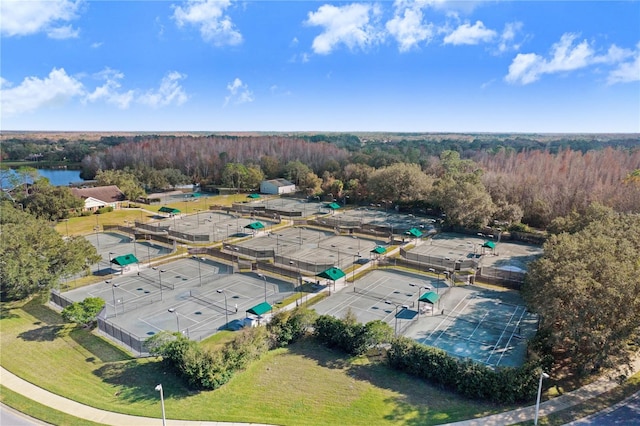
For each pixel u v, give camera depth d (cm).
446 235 7012
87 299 3600
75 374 2889
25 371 2933
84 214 8538
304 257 5691
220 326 3653
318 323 3334
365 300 4247
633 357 2959
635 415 2395
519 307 4056
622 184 7419
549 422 2345
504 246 6353
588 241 3200
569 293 2727
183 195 11356
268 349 3173
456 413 2448
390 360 2956
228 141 18688
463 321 3747
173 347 2855
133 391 2684
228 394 2648
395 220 8112
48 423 2389
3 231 4150
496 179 8644
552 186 7962
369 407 2512
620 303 2580
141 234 6694
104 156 16238
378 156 12812
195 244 6338
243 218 8325
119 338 3331
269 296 4356
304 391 2673
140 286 4647
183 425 2364
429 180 9031
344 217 8325
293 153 15312
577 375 2803
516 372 2558
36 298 4194
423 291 4481
